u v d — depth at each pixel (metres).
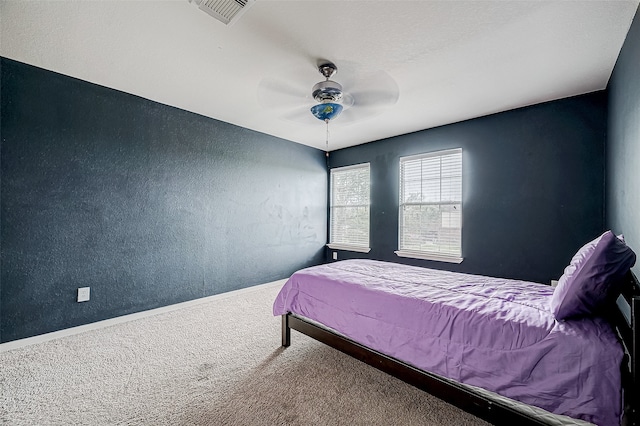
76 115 2.56
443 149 3.73
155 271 3.08
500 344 1.26
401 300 1.66
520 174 3.13
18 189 2.29
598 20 1.70
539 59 2.16
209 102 3.06
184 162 3.32
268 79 2.52
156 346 2.31
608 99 2.49
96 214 2.69
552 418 1.13
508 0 1.57
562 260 2.88
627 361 1.02
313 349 2.29
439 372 1.42
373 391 1.74
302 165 4.78
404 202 4.18
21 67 2.29
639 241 1.60
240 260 3.88
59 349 2.25
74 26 1.81
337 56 2.13
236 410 1.56
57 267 2.47
